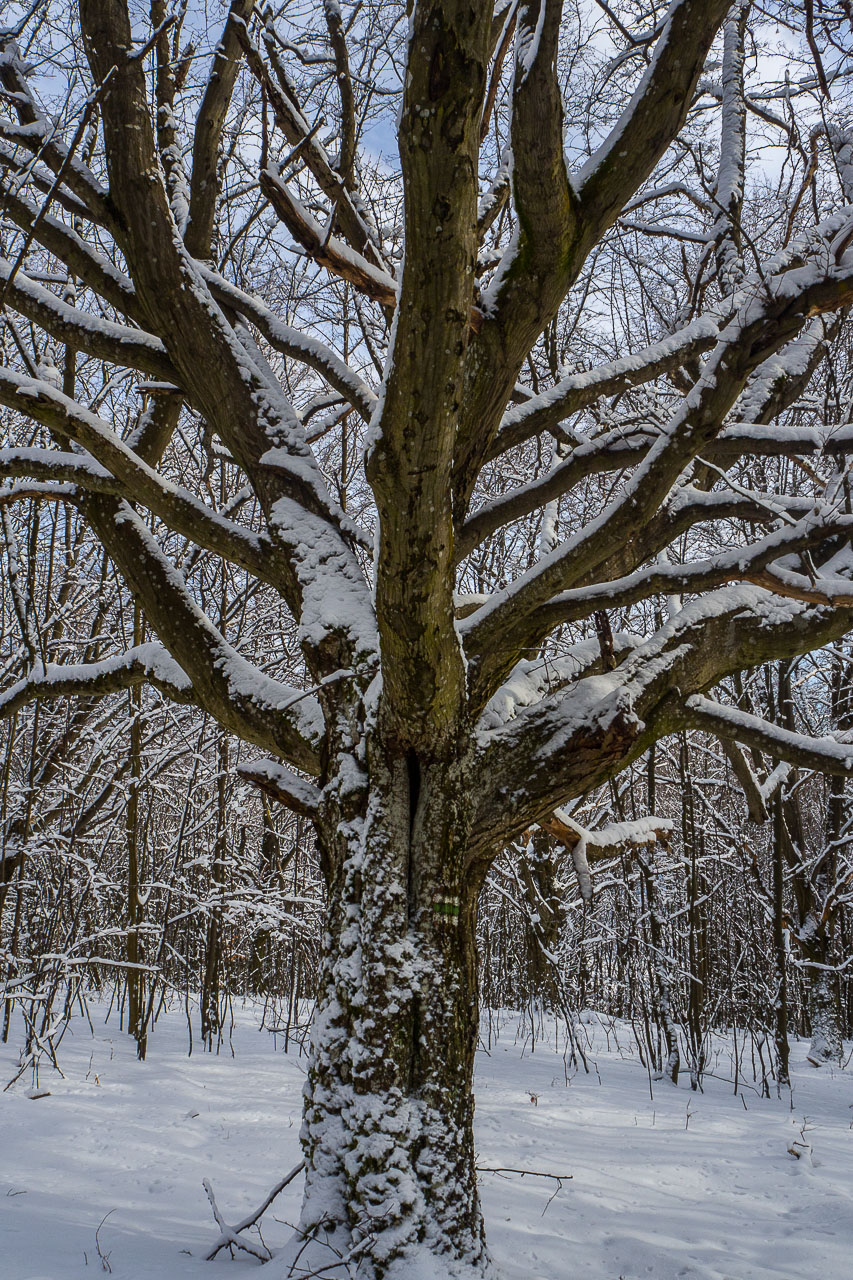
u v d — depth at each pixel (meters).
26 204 4.62
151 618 4.32
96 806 7.92
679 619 4.20
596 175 3.74
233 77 4.71
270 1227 3.43
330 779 3.57
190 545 8.34
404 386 2.55
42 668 4.94
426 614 2.95
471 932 3.42
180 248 4.34
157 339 4.69
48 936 6.65
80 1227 3.21
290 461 4.35
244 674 4.12
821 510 3.55
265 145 3.86
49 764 8.52
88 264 4.62
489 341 3.76
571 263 3.79
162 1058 6.53
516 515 4.48
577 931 11.41
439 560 2.86
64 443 5.73
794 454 4.41
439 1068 3.05
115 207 4.33
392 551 2.84
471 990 3.29
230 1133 4.69
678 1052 7.48
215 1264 2.93
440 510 2.76
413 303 2.45
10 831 7.55
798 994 12.33
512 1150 4.66
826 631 4.09
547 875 9.90
